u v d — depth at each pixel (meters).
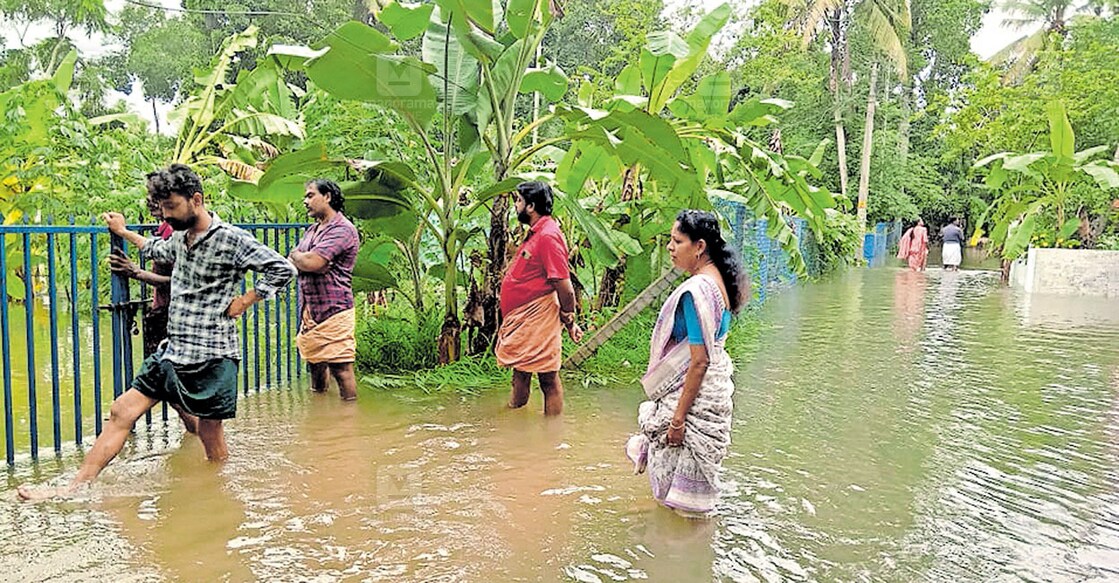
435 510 4.50
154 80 29.97
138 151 10.98
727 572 3.80
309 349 6.80
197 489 4.72
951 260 25.55
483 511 4.49
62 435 5.71
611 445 5.77
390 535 4.15
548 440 5.88
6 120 9.72
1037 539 4.26
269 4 28.28
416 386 7.47
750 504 4.67
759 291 14.07
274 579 3.66
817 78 33.50
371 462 5.30
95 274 5.40
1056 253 17.42
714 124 9.39
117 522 4.22
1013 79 30.12
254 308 7.05
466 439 5.86
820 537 4.23
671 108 9.97
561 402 6.59
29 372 5.08
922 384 7.98
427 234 9.70
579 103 11.52
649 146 7.48
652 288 8.05
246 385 7.01
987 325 12.20
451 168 8.16
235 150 11.98
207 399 4.91
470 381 7.54
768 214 9.74
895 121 39.28
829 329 11.68
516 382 6.65
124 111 17.84
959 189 39.47
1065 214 19.69
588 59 34.94
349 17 28.11
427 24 7.78
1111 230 19.98
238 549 3.95
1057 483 5.12
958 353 9.74
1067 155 17.23
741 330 10.95
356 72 6.90
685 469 4.34
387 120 8.70
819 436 6.12
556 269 6.31
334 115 9.01
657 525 4.33
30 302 5.04
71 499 4.50
